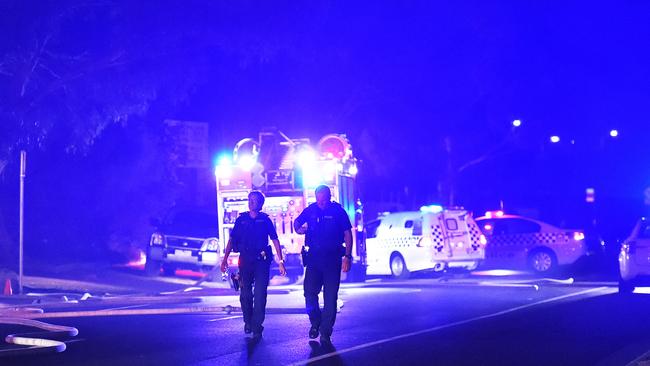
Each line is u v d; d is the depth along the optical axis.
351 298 22.84
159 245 31.91
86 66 28.12
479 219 36.34
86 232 38.53
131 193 38.97
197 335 15.52
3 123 27.80
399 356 12.83
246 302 15.25
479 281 29.55
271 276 29.52
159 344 14.41
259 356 12.93
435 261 32.28
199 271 33.62
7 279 28.00
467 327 16.23
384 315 18.48
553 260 34.91
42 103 28.61
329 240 14.03
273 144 28.39
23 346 14.30
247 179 28.14
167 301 23.41
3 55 26.12
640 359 12.12
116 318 18.72
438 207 32.72
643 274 22.86
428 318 17.86
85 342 14.80
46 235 37.47
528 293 23.95
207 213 32.28
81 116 29.19
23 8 25.95
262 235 15.11
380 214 37.84
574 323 16.81
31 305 22.78
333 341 14.42
